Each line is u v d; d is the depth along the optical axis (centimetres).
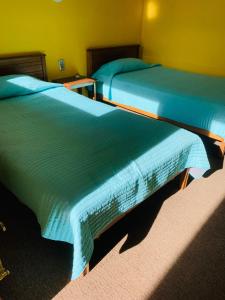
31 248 149
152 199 190
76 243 109
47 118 195
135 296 126
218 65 337
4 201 184
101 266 141
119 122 192
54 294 126
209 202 188
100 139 165
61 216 112
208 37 332
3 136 167
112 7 333
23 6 251
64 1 280
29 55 269
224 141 224
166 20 361
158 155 152
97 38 334
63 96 244
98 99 334
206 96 241
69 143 158
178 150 163
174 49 371
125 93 295
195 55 353
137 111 291
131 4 356
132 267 141
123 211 136
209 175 219
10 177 142
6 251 147
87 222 112
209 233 162
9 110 207
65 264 140
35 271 136
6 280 131
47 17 273
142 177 137
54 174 128
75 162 138
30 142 159
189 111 242
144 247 152
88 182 123
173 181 210
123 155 147
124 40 374
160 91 262
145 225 167
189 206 184
